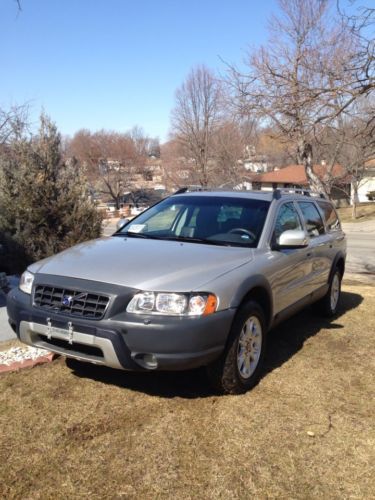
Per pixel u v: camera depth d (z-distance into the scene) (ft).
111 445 10.89
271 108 25.55
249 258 14.52
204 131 112.27
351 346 18.17
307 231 19.24
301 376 15.12
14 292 13.85
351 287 29.86
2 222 27.68
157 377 14.49
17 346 16.56
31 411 12.28
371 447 11.26
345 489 9.77
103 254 14.08
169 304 11.84
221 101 52.29
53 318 12.38
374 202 169.07
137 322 11.70
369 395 13.97
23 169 27.32
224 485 9.70
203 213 17.04
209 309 12.14
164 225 17.10
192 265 13.16
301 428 11.94
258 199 17.48
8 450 10.61
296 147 33.24
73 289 12.40
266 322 15.06
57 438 11.11
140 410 12.49
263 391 13.94
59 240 27.58
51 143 28.40
